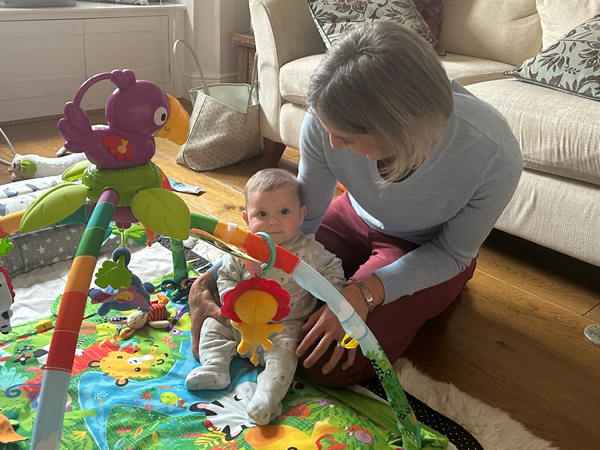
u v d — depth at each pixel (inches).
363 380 47.9
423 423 44.8
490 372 52.2
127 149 32.9
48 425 23.9
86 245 28.3
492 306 62.5
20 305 55.1
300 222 50.3
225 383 45.6
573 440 45.2
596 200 60.2
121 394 44.1
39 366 46.4
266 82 91.9
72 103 31.6
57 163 81.4
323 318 45.2
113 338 50.8
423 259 46.9
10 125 109.6
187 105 132.3
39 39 110.9
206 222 33.2
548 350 55.8
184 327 53.7
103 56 121.3
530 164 64.6
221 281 49.6
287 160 102.4
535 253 74.2
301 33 90.2
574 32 70.8
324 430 42.3
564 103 62.8
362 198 48.6
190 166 95.0
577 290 66.3
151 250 67.1
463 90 43.4
